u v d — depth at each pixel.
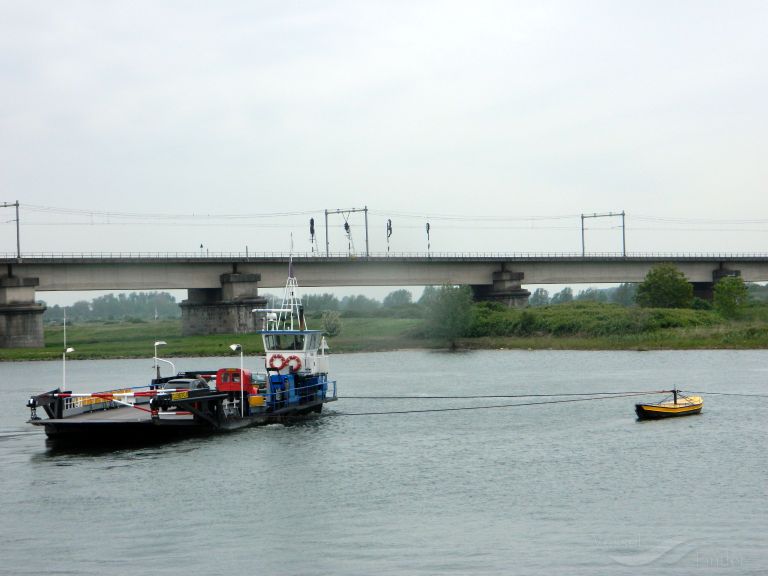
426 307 199.50
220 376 73.75
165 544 43.28
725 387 98.62
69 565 40.66
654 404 78.50
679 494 50.41
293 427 75.06
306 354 81.81
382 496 51.25
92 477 56.66
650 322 184.88
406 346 193.88
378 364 150.62
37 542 43.81
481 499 50.34
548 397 94.25
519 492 51.69
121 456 63.00
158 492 52.66
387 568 39.84
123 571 39.88
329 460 61.03
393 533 44.47
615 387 101.75
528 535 43.84
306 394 80.81
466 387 106.94
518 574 39.06
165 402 64.12
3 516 48.19
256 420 75.38
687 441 65.62
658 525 44.97
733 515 46.28
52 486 54.50
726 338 163.62
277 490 52.81
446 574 39.09
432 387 108.00
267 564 40.47
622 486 52.50
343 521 46.56
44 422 63.22
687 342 164.50
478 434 71.00
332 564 40.41
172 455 63.00
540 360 147.75
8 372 143.88
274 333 81.50
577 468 57.44
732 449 62.31
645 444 64.88
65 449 66.50
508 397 95.19
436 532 44.50
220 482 54.84
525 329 199.12
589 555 41.06
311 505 49.53
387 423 77.31
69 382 122.25
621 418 77.69
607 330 185.88
